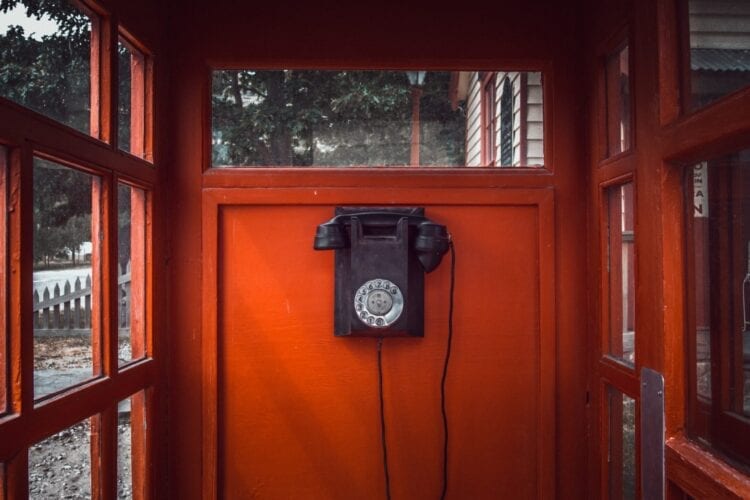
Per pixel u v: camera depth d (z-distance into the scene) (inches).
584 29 73.7
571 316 73.9
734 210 47.3
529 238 74.4
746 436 45.5
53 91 49.3
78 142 51.3
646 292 55.6
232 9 74.1
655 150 53.7
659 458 52.1
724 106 42.9
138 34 64.4
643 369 55.5
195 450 72.9
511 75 76.0
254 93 75.2
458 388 74.0
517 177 73.8
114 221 58.4
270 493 73.7
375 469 74.0
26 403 43.9
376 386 73.7
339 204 73.4
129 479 63.8
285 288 73.7
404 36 74.5
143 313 68.1
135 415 65.5
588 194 73.0
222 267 73.7
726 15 46.9
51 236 48.4
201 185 73.2
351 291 68.9
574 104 74.2
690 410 50.9
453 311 74.1
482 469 74.2
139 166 64.6
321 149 75.2
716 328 48.9
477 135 75.3
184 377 73.0
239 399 73.7
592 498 71.6
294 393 73.8
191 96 73.5
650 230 54.7
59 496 49.6
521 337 74.3
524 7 74.6
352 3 74.5
